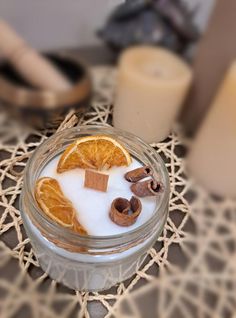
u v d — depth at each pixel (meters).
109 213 0.15
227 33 0.17
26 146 0.19
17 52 0.17
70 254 0.14
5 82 0.16
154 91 0.17
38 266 0.16
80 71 0.18
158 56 0.18
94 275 0.15
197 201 0.19
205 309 0.15
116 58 0.19
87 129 0.17
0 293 0.15
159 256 0.17
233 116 0.17
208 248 0.17
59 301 0.15
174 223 0.18
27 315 0.14
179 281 0.16
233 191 0.19
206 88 0.18
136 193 0.15
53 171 0.16
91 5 0.17
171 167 0.20
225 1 0.18
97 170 0.16
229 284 0.16
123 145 0.17
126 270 0.15
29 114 0.18
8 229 0.16
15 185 0.18
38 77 0.17
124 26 0.19
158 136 0.20
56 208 0.14
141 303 0.15
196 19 0.19
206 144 0.18
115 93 0.19
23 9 0.17
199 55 0.19
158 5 0.18
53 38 0.18
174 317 0.15
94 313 0.15
